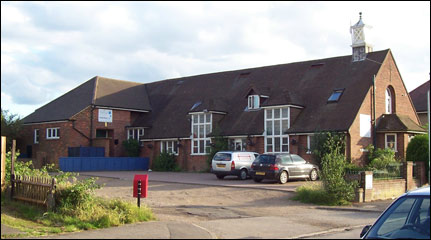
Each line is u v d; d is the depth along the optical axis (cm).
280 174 2450
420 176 2428
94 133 3944
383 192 2081
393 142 3084
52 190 1287
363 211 1653
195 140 3716
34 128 4091
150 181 2583
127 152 4075
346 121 2919
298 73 3669
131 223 1240
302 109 3250
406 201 676
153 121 4169
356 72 3303
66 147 3794
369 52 3422
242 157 2786
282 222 1366
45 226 1152
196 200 1858
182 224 1242
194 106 3881
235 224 1301
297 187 2094
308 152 3042
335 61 3556
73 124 3819
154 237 1050
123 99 4262
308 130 3020
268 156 2502
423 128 3212
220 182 2555
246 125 3422
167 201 1803
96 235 1062
